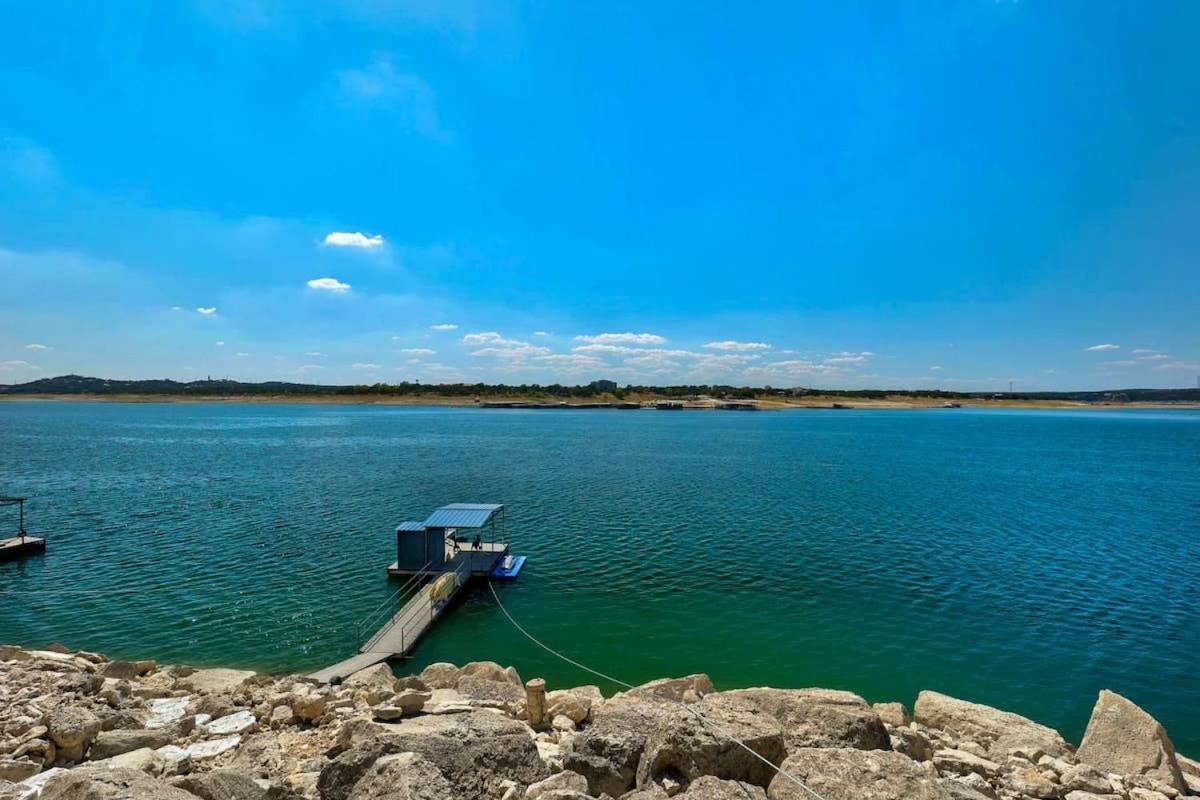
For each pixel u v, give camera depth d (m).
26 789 8.51
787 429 169.50
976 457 96.94
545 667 22.97
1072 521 48.25
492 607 29.03
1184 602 29.69
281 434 135.12
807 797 6.97
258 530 43.56
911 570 34.69
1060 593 30.92
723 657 23.73
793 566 35.38
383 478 69.06
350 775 7.83
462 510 36.09
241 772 8.55
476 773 8.06
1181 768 12.86
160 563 35.25
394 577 32.72
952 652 24.09
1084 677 22.08
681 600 29.89
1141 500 58.31
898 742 11.66
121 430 144.88
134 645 24.08
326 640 24.84
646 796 7.11
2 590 30.36
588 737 8.73
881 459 92.31
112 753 10.30
